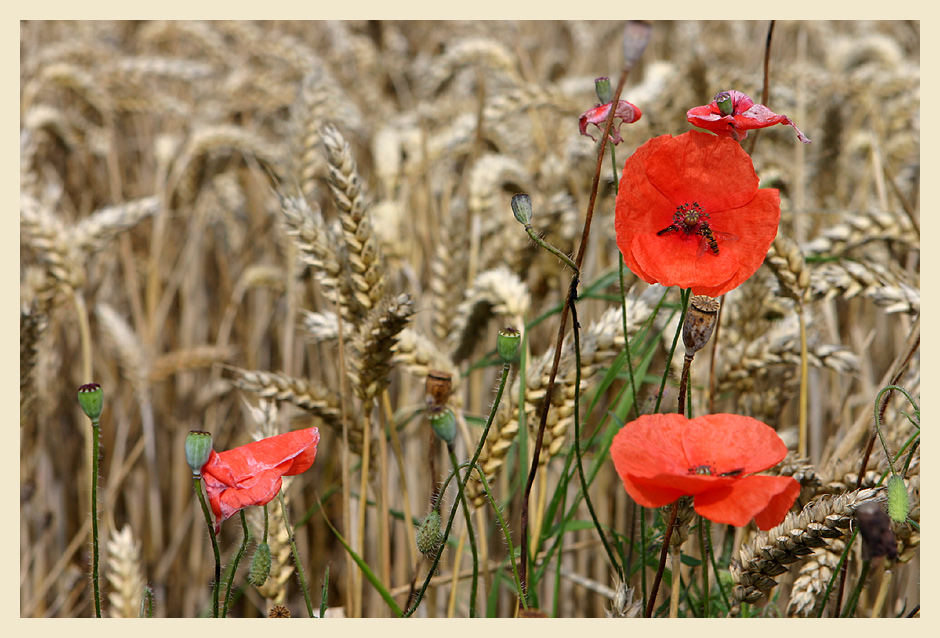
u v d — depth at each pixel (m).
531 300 3.29
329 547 3.96
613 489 3.17
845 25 6.39
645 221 1.57
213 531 1.55
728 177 1.55
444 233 3.01
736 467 1.50
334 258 2.20
